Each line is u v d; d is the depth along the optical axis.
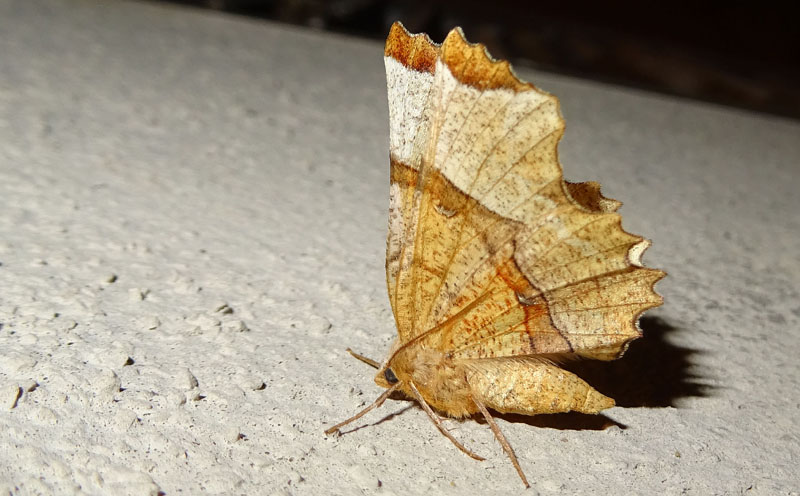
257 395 0.09
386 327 0.10
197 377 0.09
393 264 0.09
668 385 0.10
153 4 0.26
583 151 0.17
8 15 0.22
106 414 0.09
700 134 0.20
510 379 0.09
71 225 0.12
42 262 0.11
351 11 0.27
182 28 0.24
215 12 0.26
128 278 0.11
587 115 0.20
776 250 0.13
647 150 0.18
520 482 0.09
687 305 0.12
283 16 0.28
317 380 0.10
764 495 0.09
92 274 0.11
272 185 0.14
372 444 0.09
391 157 0.08
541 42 0.27
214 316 0.10
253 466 0.09
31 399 0.09
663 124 0.20
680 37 0.41
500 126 0.08
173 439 0.09
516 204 0.08
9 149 0.13
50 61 0.19
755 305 0.12
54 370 0.09
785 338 0.11
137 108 0.16
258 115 0.17
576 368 0.10
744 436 0.09
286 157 0.15
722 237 0.13
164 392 0.09
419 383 0.09
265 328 0.10
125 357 0.09
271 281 0.11
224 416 0.09
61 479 0.08
